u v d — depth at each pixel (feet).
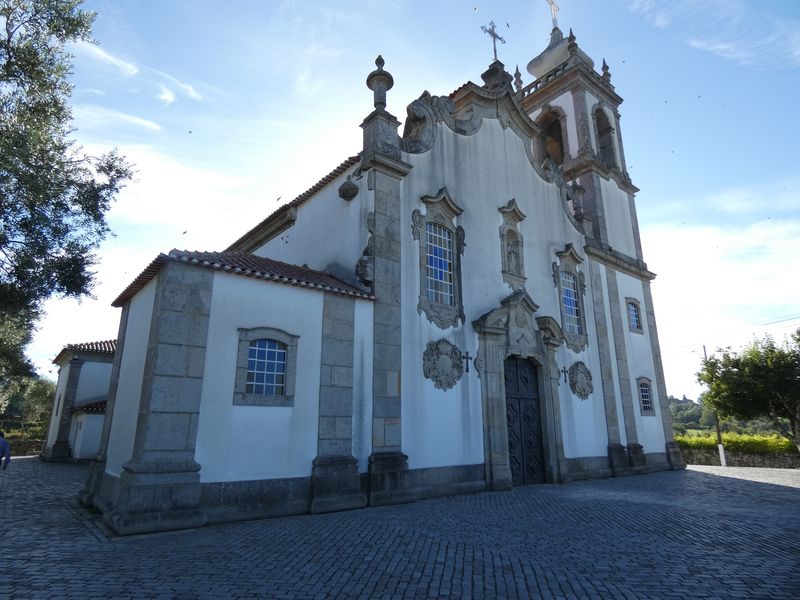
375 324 36.11
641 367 63.87
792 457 74.38
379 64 42.14
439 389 39.27
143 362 28.58
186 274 27.91
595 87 74.49
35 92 36.32
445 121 46.91
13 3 35.58
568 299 55.98
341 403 32.78
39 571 17.24
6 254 36.11
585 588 16.22
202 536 23.07
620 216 70.44
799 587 16.52
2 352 79.10
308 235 47.26
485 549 21.04
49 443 80.18
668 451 63.31
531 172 55.98
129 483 24.04
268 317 30.63
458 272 43.57
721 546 22.08
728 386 77.92
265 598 14.83
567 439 49.57
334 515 29.01
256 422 28.81
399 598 15.08
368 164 39.50
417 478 35.99
